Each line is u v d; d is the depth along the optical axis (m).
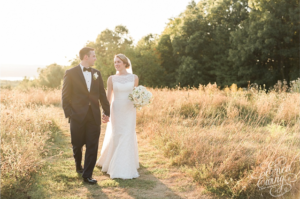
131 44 43.09
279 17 23.81
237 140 5.31
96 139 3.67
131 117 4.01
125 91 3.98
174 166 4.36
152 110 8.02
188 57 30.62
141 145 5.62
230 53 26.70
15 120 5.61
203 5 34.59
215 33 30.52
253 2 25.23
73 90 3.59
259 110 7.86
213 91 11.20
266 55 24.39
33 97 11.82
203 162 4.20
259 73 25.58
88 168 3.60
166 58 36.84
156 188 3.50
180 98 9.22
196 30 31.28
